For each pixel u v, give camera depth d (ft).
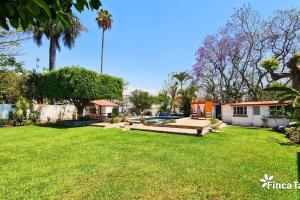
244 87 111.65
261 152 32.53
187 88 129.80
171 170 23.29
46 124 77.82
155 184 19.35
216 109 106.42
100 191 17.92
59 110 96.99
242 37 103.24
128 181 20.08
